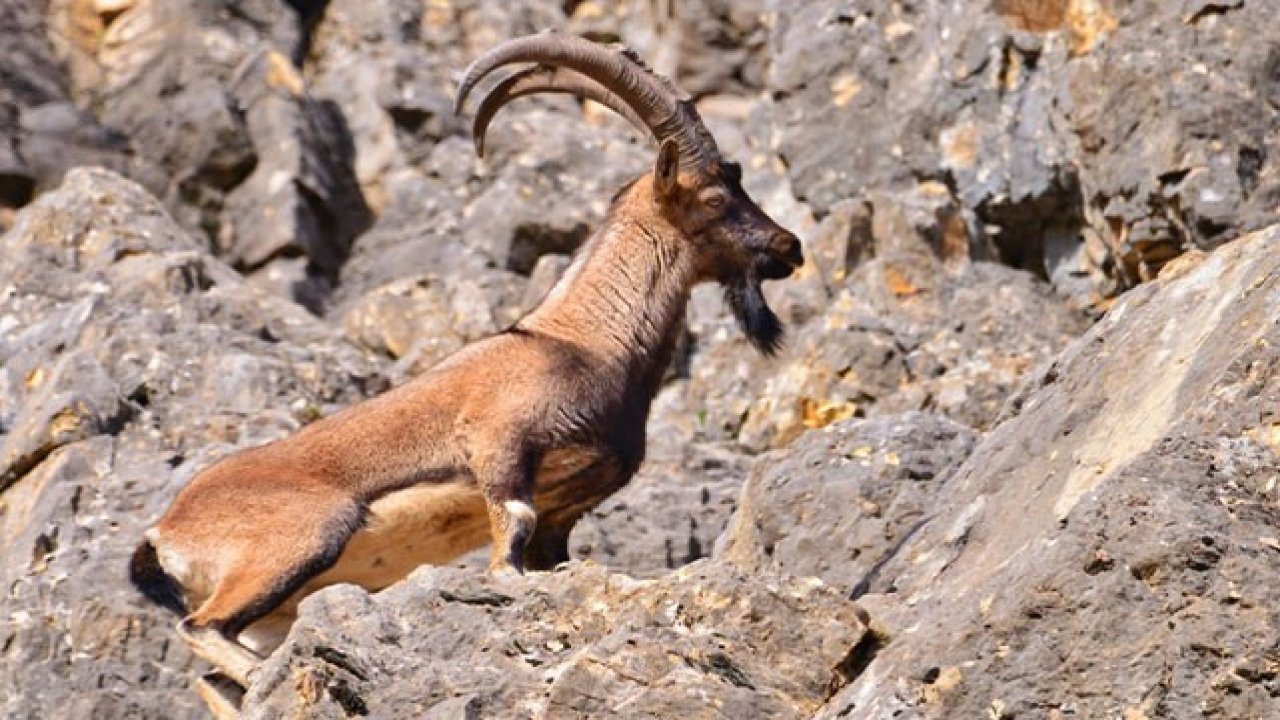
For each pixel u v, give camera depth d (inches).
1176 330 1229.1
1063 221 1950.1
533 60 1462.8
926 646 1011.3
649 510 1691.7
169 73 2373.3
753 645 1104.8
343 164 2358.5
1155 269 1815.9
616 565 1651.1
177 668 1486.2
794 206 2153.1
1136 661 969.5
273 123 2320.4
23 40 2404.0
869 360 1854.1
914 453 1398.9
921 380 1850.4
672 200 1446.9
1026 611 994.1
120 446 1675.7
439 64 2428.6
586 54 1462.8
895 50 2100.1
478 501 1364.4
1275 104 1774.1
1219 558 985.5
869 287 1934.1
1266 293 1165.7
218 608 1306.6
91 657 1482.5
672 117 1460.4
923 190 2018.9
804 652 1103.0
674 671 1063.0
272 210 2268.7
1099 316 1902.1
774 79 2155.5
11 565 1553.9
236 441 1702.8
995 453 1305.4
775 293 1987.0
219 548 1333.7
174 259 1983.3
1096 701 969.5
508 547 1333.7
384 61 2396.7
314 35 2477.9
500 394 1369.3
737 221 1457.9
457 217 2258.9
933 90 2038.6
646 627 1099.9
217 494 1349.7
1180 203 1759.4
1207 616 966.4
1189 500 1011.9
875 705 1005.2
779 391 1881.2
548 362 1385.3
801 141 2117.4
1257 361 1111.0
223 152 2299.5
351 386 1846.7
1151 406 1175.6
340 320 2192.4
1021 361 1813.5
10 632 1494.8
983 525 1235.9
